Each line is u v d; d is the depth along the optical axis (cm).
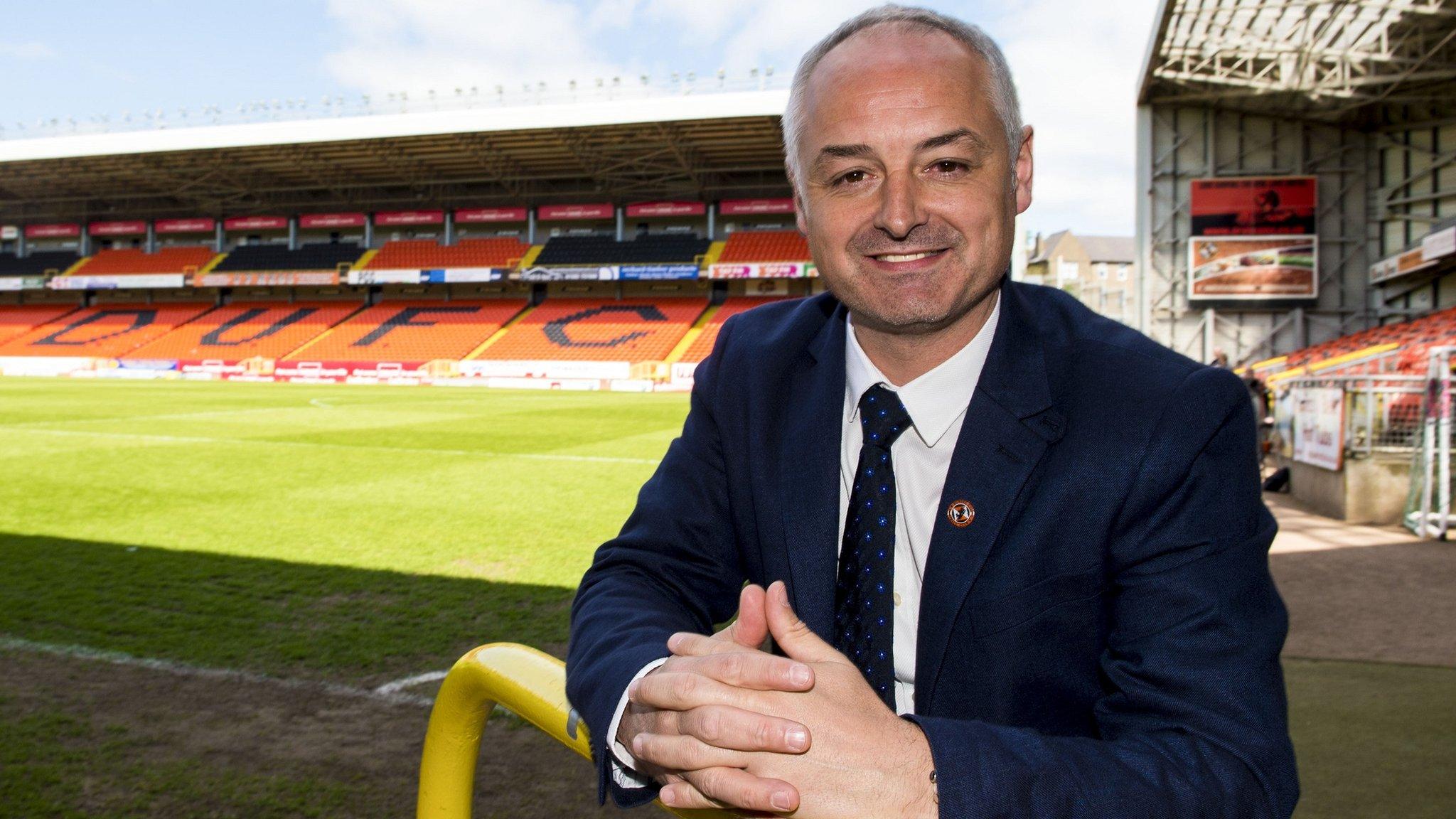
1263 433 1248
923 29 98
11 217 4344
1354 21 1797
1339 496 802
